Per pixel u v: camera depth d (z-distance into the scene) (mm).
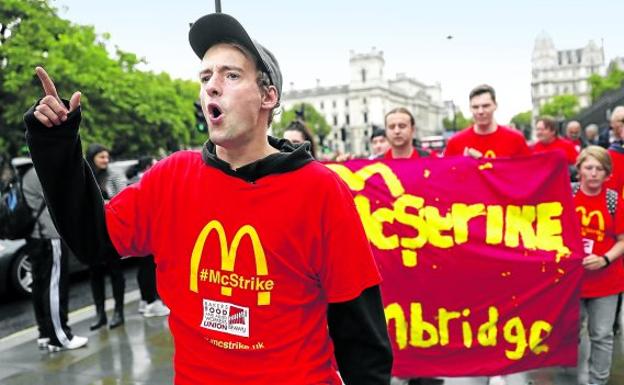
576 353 3502
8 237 4688
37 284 4758
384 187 3689
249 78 1378
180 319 1458
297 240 1379
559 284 3488
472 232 3568
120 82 25531
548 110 88375
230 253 1383
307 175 1394
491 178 3631
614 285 3518
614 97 15141
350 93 112438
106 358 4562
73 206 1396
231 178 1396
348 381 1445
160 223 1485
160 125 29141
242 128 1371
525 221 3592
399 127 4477
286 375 1372
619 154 4637
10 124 22359
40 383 4070
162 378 4094
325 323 1484
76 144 1359
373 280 1436
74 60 23703
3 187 5203
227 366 1398
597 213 3543
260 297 1371
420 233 3602
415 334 3580
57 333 4738
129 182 8336
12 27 22719
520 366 3514
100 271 5465
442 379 3898
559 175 3572
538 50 135875
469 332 3545
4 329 6016
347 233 1403
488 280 3533
